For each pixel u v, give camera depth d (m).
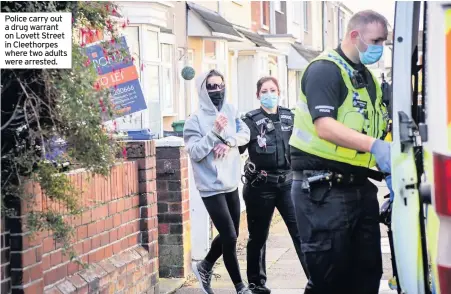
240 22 24.59
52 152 5.20
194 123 7.75
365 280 5.96
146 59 16.25
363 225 5.86
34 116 4.96
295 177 5.91
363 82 5.75
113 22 5.64
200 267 8.07
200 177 7.62
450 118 4.38
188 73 17.56
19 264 5.34
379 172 5.80
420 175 4.65
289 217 7.86
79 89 5.05
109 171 5.62
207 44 20.77
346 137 5.45
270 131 7.87
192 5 19.42
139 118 14.87
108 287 6.69
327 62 5.69
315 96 5.61
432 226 4.51
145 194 7.69
